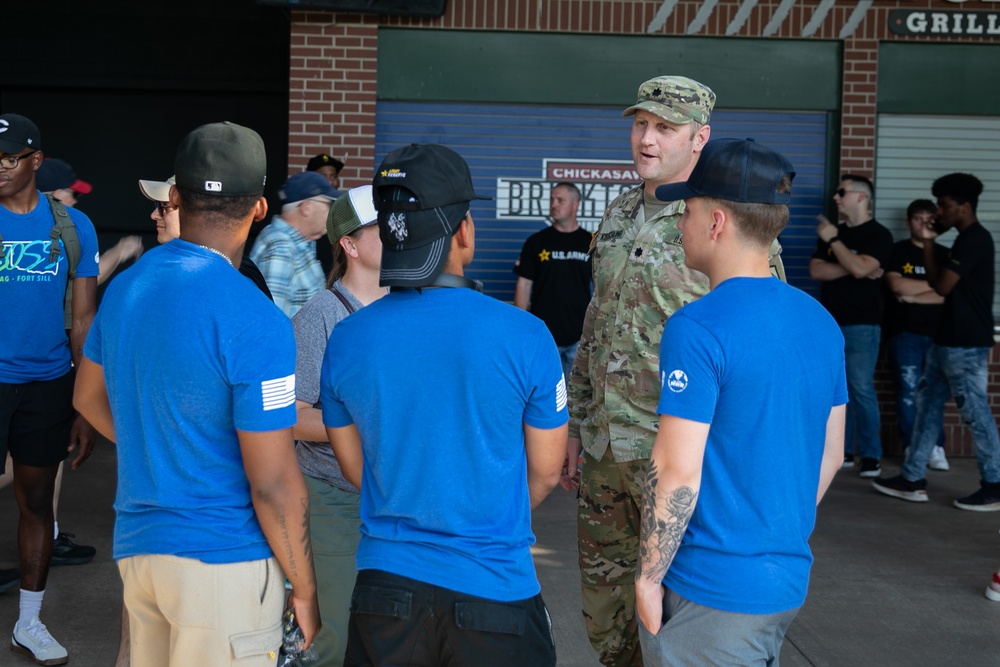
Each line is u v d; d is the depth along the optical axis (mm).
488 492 2373
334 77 8484
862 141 8672
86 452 4535
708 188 2531
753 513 2424
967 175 7105
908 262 8398
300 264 4148
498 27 8508
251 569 2484
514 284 8742
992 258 7105
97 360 2619
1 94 10969
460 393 2354
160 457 2426
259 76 10992
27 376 4301
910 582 5602
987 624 4992
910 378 8414
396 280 2410
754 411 2400
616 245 3611
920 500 7344
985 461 7141
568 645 4688
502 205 8711
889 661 4543
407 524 2398
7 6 10836
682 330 2428
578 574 5652
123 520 2510
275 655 2557
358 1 8281
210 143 2486
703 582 2445
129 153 11055
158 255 2504
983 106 8750
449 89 8578
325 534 3223
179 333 2375
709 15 8555
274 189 11094
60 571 5410
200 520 2434
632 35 8609
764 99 8664
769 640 2484
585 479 3666
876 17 8602
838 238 8156
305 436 3174
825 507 7188
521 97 8602
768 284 2492
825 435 2594
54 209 4441
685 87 3494
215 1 10914
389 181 2396
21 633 4293
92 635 4582
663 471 2408
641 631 2574
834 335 2547
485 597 2354
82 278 4500
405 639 2369
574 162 8688
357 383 2410
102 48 10914
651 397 3459
